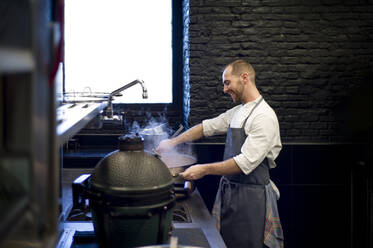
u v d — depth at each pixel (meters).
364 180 3.58
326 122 3.78
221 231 2.69
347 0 3.68
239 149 2.62
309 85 3.74
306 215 3.82
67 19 3.93
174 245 0.96
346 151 3.78
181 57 4.09
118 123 2.32
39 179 0.60
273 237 2.59
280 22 3.67
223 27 3.65
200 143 3.74
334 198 3.81
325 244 3.84
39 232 0.61
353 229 3.71
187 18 3.69
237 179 2.61
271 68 3.71
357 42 3.71
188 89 3.72
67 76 3.97
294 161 3.78
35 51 0.55
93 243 1.43
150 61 4.04
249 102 2.64
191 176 2.26
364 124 3.76
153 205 1.15
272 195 2.64
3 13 0.50
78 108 1.48
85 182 1.34
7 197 0.57
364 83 3.74
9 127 0.57
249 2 3.64
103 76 4.02
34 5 0.54
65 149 3.76
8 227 0.48
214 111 3.70
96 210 1.17
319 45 3.70
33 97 0.56
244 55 3.68
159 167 1.22
